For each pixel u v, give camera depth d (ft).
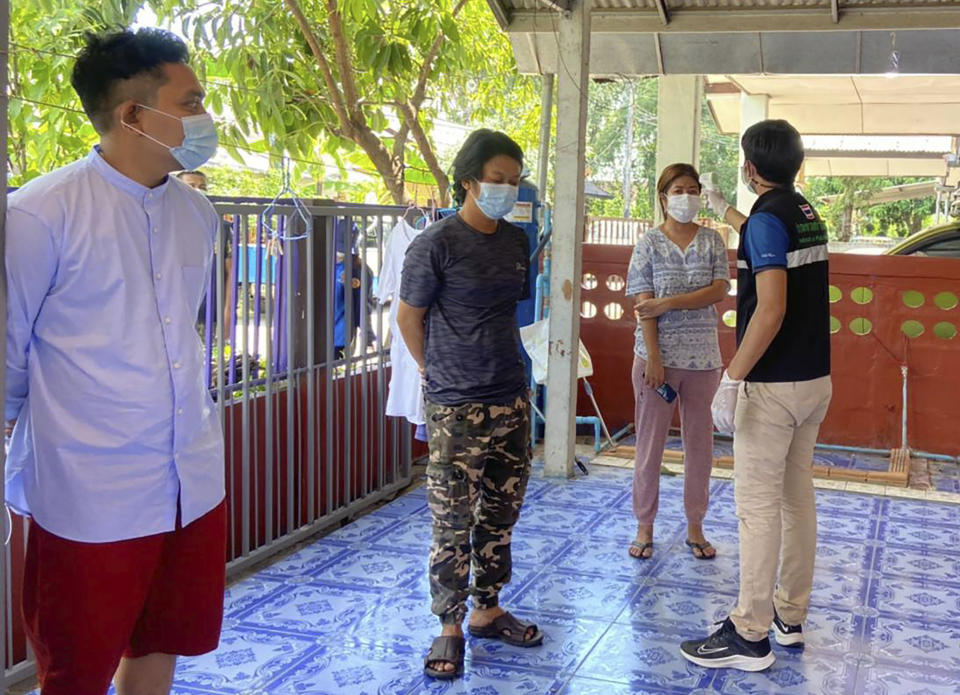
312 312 17.02
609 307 25.44
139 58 7.52
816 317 11.89
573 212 20.79
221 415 15.01
